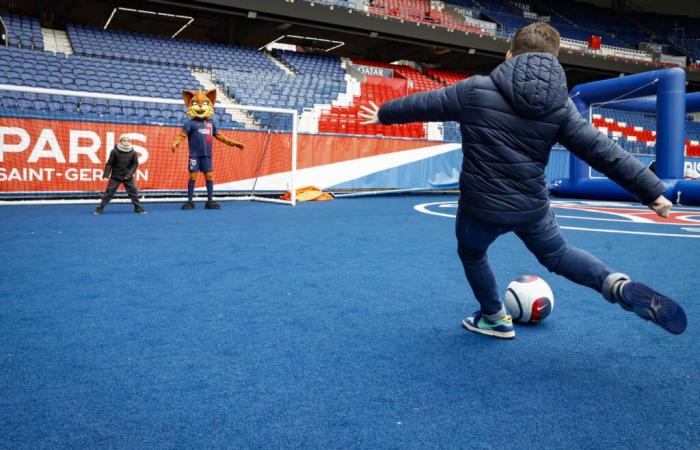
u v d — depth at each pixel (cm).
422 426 176
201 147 973
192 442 163
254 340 263
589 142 206
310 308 325
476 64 2847
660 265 486
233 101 1662
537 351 254
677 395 204
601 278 213
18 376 211
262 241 596
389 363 235
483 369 229
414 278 416
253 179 1260
